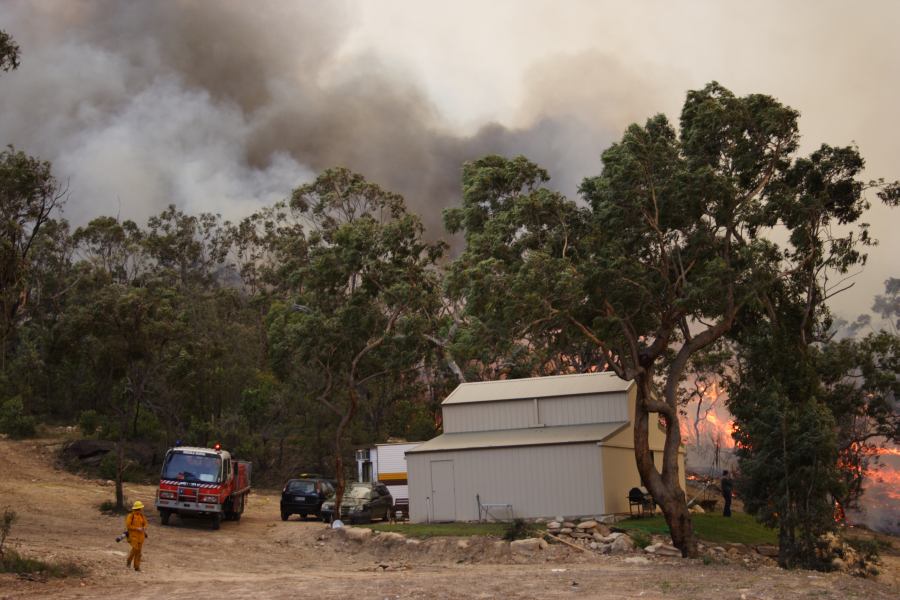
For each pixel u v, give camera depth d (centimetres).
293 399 6819
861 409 5528
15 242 2847
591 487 3706
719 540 3409
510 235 3400
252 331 8238
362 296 3969
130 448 6325
